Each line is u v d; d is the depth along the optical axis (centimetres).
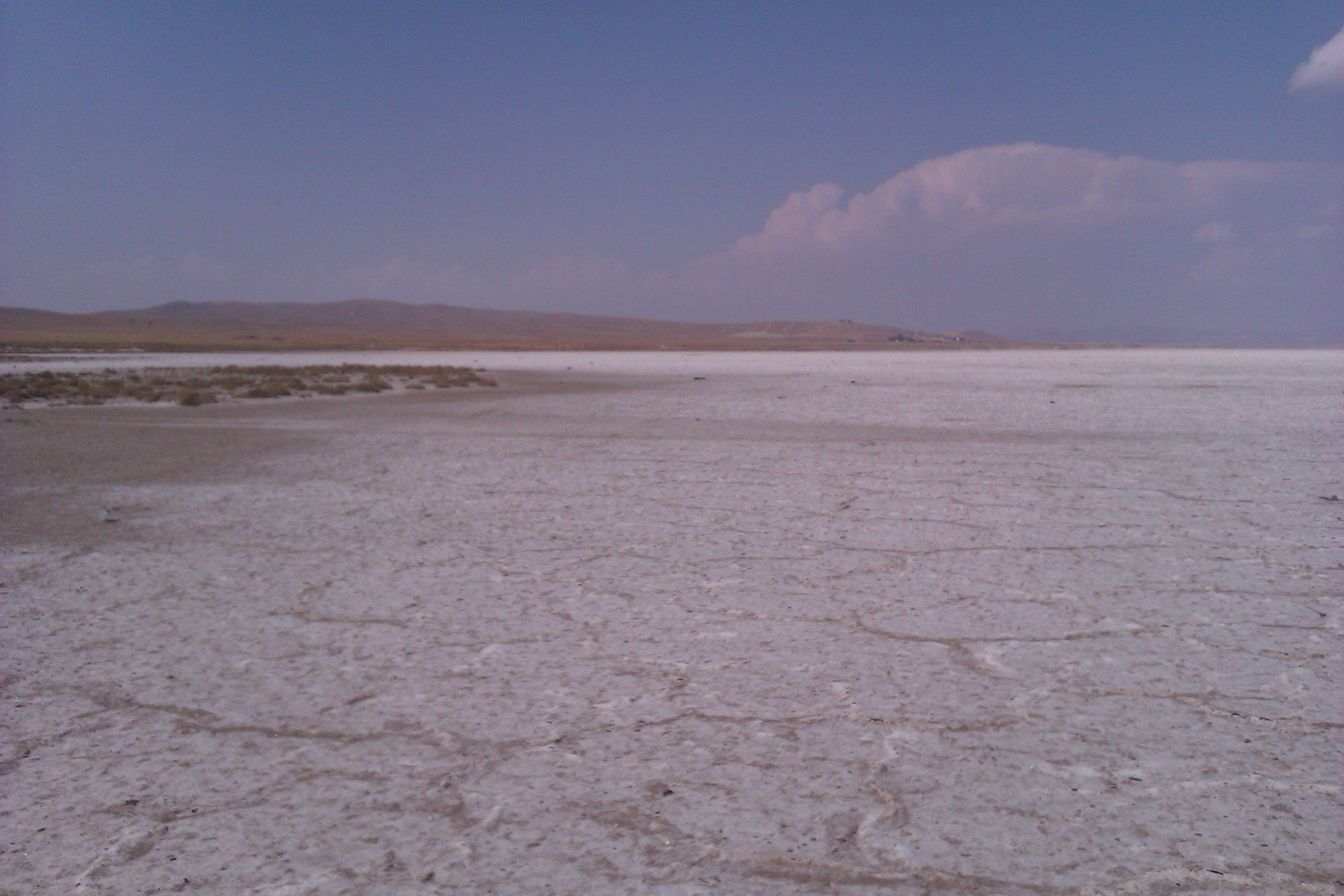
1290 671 457
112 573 669
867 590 613
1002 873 287
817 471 1184
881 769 356
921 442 1529
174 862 298
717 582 634
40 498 991
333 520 864
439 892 280
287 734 393
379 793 342
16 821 325
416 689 443
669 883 283
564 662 478
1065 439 1565
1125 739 381
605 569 674
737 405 2441
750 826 316
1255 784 342
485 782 349
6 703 429
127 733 395
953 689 437
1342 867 289
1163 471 1175
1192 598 590
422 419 2023
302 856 300
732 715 409
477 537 788
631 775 353
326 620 555
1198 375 4394
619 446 1482
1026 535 788
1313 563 683
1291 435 1634
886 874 287
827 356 9100
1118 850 299
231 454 1381
